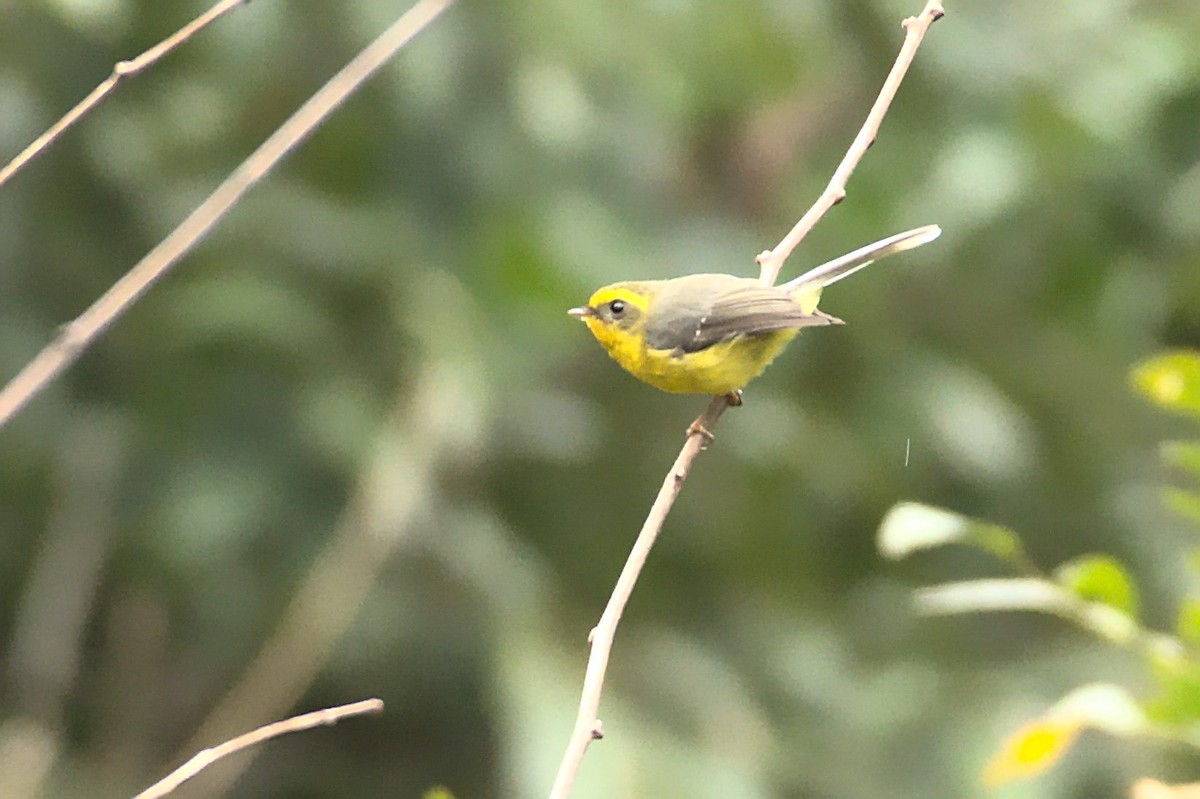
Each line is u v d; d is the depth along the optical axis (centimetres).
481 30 1068
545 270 1077
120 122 1074
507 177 1099
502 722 1070
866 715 1166
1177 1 1216
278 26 1052
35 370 493
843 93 1305
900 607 1285
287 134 584
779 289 859
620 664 1146
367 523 1041
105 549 1146
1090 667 1155
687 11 1092
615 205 1159
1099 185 1180
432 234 1116
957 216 1155
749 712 1138
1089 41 1181
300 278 1105
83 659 1195
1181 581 1211
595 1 1073
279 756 1239
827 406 1248
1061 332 1262
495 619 1113
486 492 1230
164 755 1181
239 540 1070
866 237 1211
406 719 1239
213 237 1092
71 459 1110
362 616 1140
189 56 1069
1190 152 1190
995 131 1168
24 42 1049
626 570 614
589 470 1255
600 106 1122
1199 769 1101
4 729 1124
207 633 1141
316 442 1069
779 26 1115
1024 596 618
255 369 1089
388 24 1052
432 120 1084
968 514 1272
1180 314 1291
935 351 1252
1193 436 1275
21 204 1073
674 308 866
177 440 1099
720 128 1343
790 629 1222
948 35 1173
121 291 516
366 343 1120
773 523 1267
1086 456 1277
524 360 1095
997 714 1130
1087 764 1099
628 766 1012
